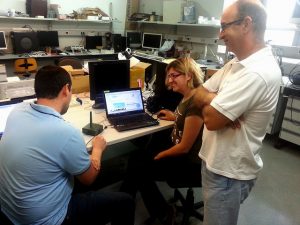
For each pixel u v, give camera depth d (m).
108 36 5.94
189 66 1.62
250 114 1.08
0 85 1.88
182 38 5.52
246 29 1.02
